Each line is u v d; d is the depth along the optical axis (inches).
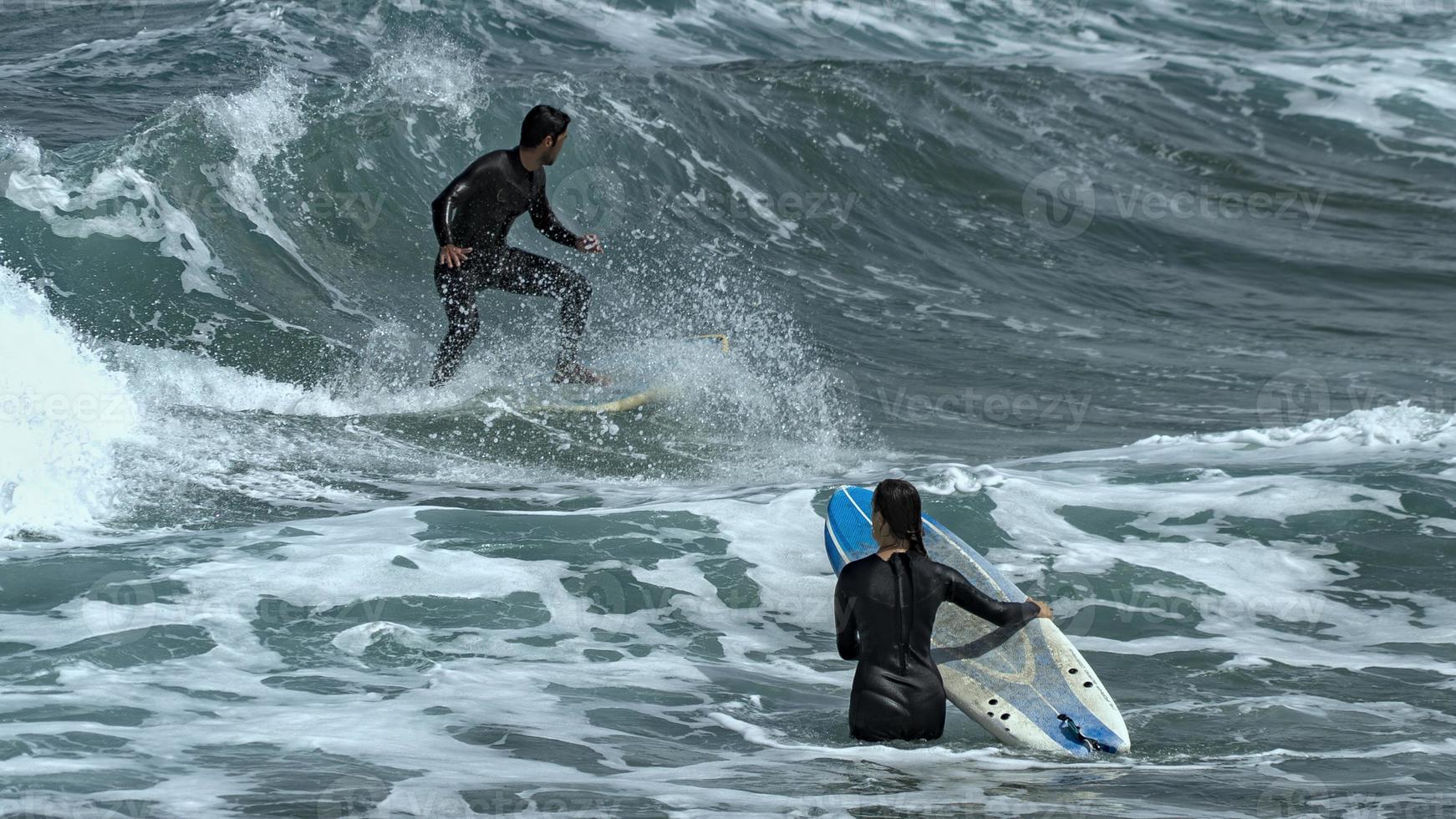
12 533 919.0
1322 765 595.2
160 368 1371.8
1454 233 2420.0
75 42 2487.7
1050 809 513.3
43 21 2637.8
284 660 719.1
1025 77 2819.9
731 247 2069.4
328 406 1341.0
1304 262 2249.0
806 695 711.1
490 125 2058.3
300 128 1859.0
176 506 1006.4
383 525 973.8
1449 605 861.8
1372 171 2694.4
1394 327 1952.5
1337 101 2957.7
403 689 682.8
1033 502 1051.3
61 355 1170.0
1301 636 810.8
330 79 2395.4
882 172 2383.1
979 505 1037.8
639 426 1327.5
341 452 1194.0
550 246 1951.3
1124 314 1995.6
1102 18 3718.0
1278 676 740.7
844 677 749.9
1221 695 708.0
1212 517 1019.9
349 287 1697.8
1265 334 1909.4
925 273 2105.1
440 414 1320.1
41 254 1531.7
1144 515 1028.5
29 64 2333.9
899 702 628.1
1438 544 960.9
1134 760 603.2
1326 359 1791.3
